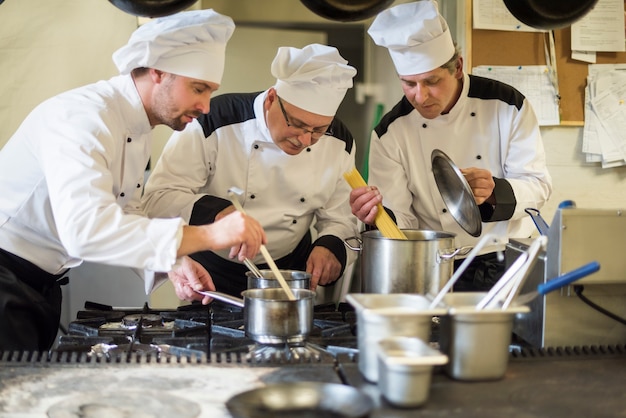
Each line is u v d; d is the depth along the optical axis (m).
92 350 1.70
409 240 1.85
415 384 1.25
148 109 1.93
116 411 1.25
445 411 1.26
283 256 2.62
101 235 1.60
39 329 2.09
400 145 2.63
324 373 1.46
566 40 3.38
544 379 1.43
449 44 2.28
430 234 2.11
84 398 1.31
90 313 2.12
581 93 3.43
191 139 2.45
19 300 1.97
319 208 2.61
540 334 1.69
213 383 1.40
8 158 1.99
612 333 1.69
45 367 1.47
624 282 1.63
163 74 1.88
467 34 3.32
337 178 2.59
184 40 1.85
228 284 2.54
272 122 2.29
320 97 2.18
